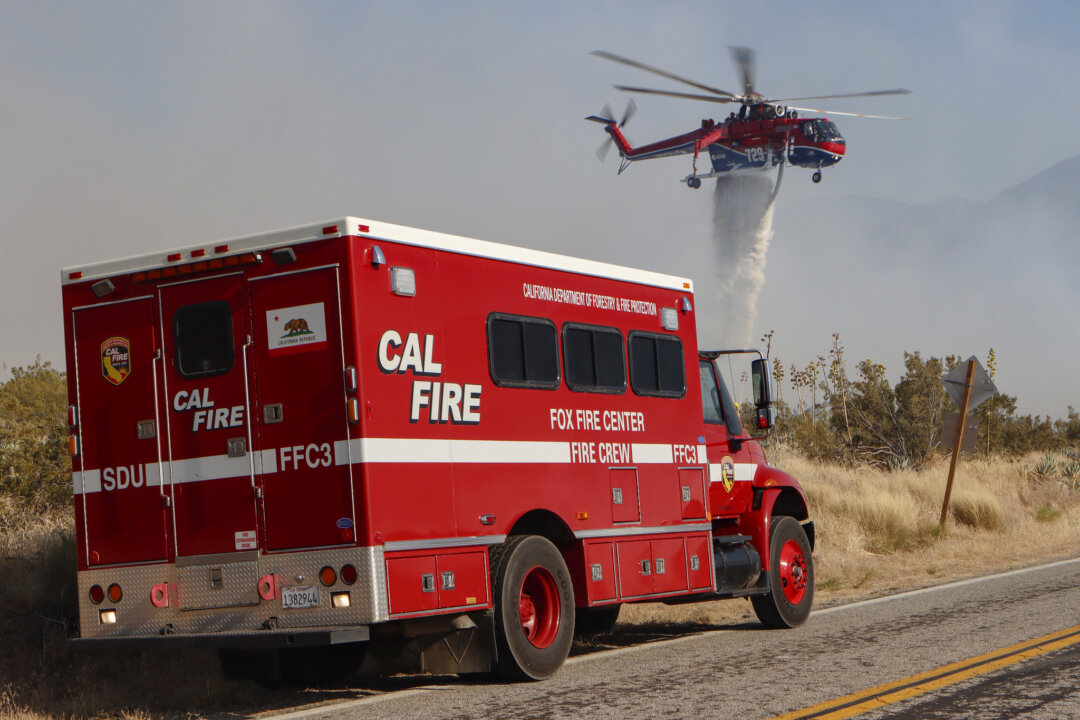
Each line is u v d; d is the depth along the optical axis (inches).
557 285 348.5
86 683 340.5
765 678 300.2
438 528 292.0
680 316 406.0
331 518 276.8
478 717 264.2
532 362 333.4
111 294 307.6
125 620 299.6
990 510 825.5
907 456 1118.4
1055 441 1572.3
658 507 378.0
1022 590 471.2
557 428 339.6
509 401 322.0
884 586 547.5
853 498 761.6
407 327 291.7
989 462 1147.3
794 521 438.9
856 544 687.1
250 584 284.5
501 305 324.8
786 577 427.2
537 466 329.1
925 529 745.6
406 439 286.5
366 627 271.9
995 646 332.8
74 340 311.9
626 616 489.7
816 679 294.5
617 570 355.6
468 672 312.8
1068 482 1087.6
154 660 362.6
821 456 1087.0
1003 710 249.3
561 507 336.2
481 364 313.9
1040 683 277.0
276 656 323.9
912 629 379.2
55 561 390.3
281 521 282.5
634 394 375.2
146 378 301.7
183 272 296.8
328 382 279.6
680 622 468.4
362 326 279.3
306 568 278.7
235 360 291.0
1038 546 709.9
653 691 288.8
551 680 317.4
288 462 282.8
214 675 349.4
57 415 560.1
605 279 370.6
